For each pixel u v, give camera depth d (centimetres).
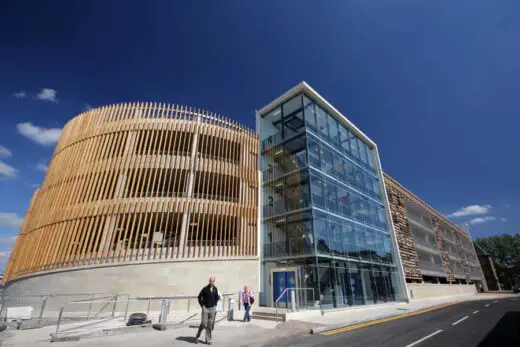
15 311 1071
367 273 1845
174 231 1680
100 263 1375
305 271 1455
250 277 1656
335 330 867
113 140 1748
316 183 1706
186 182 1708
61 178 1766
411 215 3177
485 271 6259
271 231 1797
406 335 759
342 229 1777
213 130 1936
